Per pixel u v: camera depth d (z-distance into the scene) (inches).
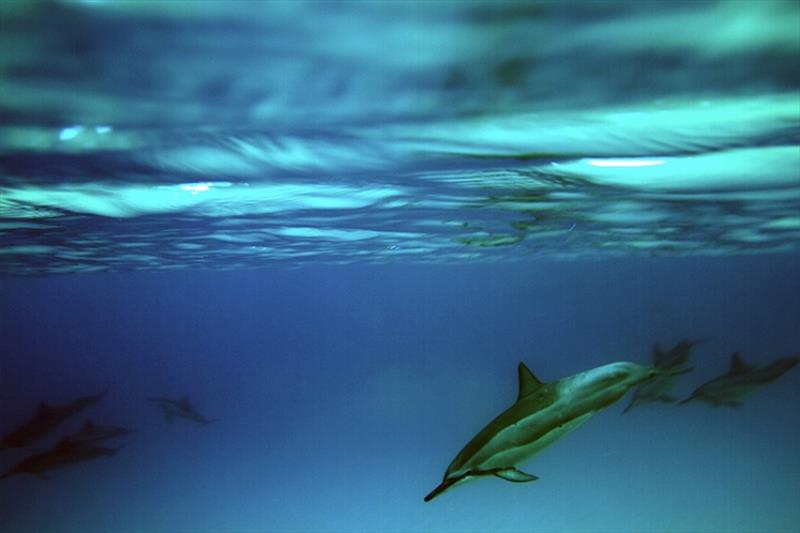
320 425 1599.4
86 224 542.6
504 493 869.2
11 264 927.0
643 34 150.7
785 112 219.1
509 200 450.0
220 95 199.5
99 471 1166.3
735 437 1182.9
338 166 322.7
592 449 1128.2
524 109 215.0
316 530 772.0
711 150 287.9
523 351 5689.0
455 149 283.0
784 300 5251.0
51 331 7126.0
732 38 151.0
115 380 6072.8
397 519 792.9
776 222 620.4
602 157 302.7
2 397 4594.0
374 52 163.9
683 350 466.6
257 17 145.0
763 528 687.1
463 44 158.7
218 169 327.3
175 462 1240.8
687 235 714.8
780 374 507.5
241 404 2541.8
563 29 147.7
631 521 730.8
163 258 946.7
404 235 705.0
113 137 254.7
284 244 802.8
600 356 3991.1
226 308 6437.0
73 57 168.9
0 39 158.1
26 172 328.5
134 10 143.0
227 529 791.1
